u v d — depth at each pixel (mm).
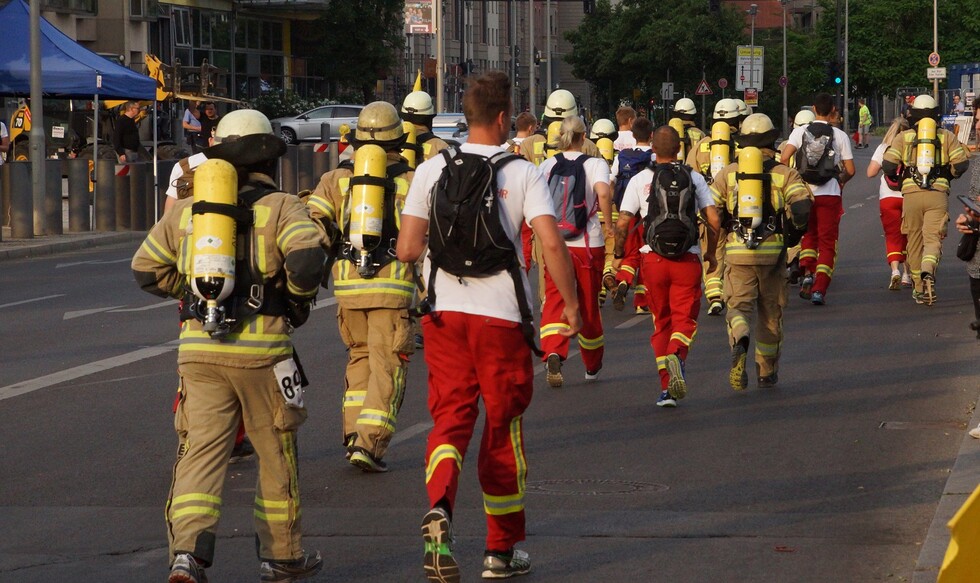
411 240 9023
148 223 43000
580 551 9781
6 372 18219
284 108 86250
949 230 38156
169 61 80312
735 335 15688
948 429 13875
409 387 16906
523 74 119062
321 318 23578
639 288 23781
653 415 14984
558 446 13492
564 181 16219
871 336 20297
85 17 74812
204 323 8344
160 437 14156
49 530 10609
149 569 9562
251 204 8492
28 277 30641
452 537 9133
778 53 135875
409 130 16062
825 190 23766
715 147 24531
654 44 115062
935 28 130000
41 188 39688
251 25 89688
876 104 165125
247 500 11516
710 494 11453
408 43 118562
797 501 11164
